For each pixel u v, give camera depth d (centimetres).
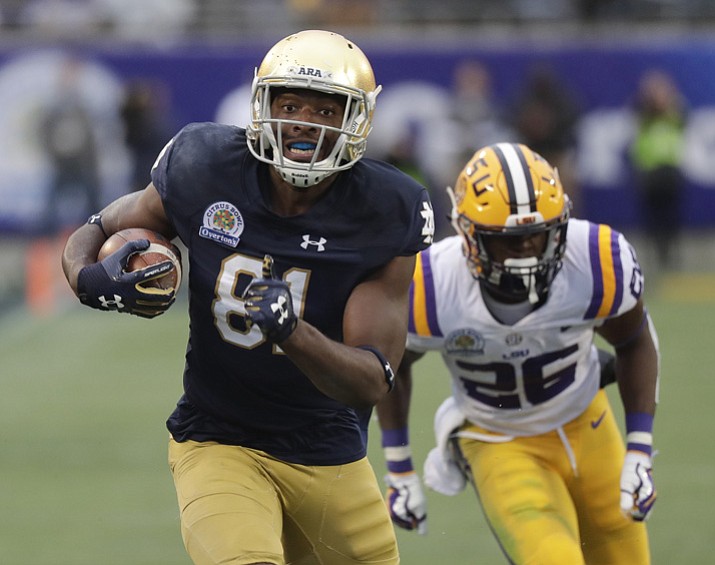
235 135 1301
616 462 1617
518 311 1528
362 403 1202
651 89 5034
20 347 3994
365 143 1263
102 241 1343
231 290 1271
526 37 5806
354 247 1254
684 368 3481
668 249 5125
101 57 5375
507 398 1580
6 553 2028
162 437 2805
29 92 5300
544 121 5056
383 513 1389
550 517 1516
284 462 1336
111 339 4103
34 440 2794
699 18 5841
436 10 5891
